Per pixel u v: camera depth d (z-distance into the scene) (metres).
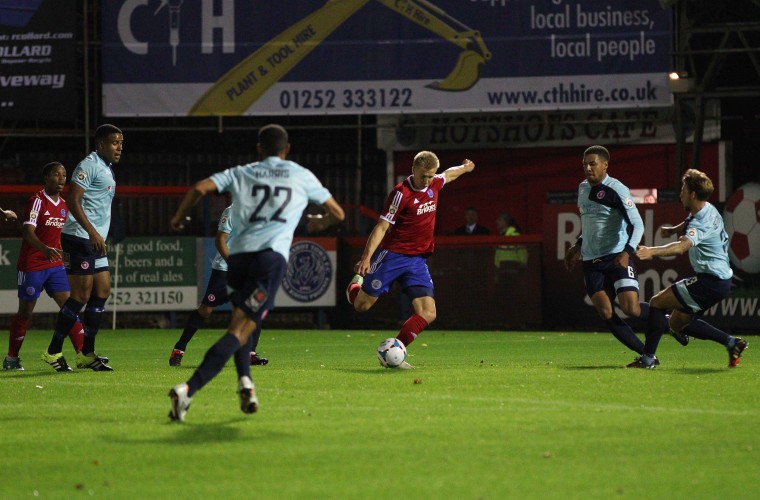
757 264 38.75
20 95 44.84
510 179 55.25
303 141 55.59
